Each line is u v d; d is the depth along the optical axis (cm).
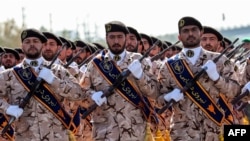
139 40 1691
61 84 1325
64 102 1421
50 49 1564
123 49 1351
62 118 1348
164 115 1593
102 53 1364
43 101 1328
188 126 1319
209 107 1314
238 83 1336
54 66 1348
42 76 1315
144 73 1328
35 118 1329
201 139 1320
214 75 1291
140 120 1344
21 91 1329
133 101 1333
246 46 1644
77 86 1346
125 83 1328
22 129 1333
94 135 1350
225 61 1327
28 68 1334
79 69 1573
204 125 1320
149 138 1352
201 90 1311
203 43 1584
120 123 1331
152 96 1345
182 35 1327
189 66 1320
